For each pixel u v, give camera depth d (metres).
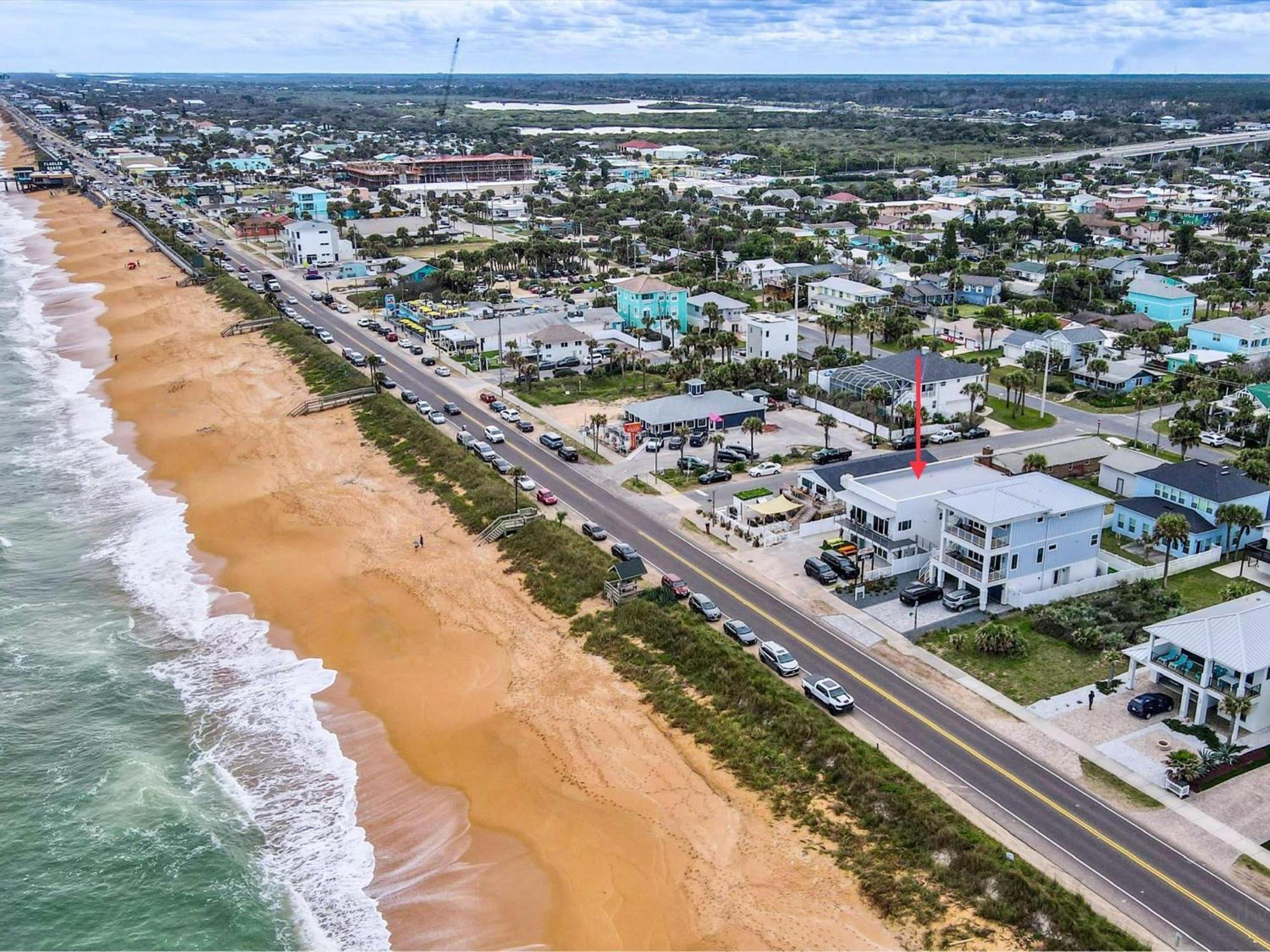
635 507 106.81
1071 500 88.50
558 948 53.84
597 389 150.12
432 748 71.88
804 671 75.38
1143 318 184.50
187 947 55.25
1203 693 67.50
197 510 113.19
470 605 90.12
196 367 166.12
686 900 56.00
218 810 66.44
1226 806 60.59
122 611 91.88
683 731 70.50
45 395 155.25
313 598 93.56
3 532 107.06
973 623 83.12
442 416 135.38
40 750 72.06
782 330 157.38
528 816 64.25
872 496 93.56
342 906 58.00
